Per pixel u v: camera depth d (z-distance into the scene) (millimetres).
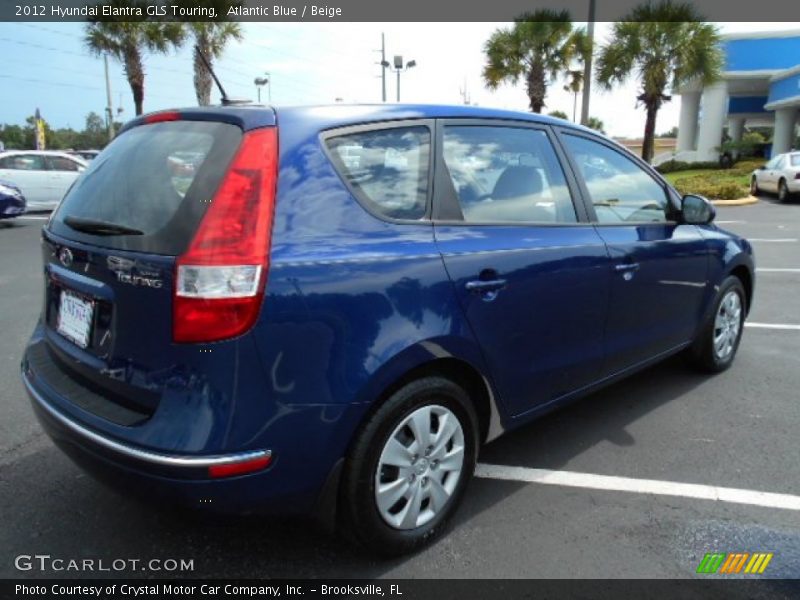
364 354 2242
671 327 3963
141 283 2131
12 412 3957
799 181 17891
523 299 2826
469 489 3086
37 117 32594
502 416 2908
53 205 15984
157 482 2047
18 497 2988
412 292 2385
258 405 2064
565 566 2518
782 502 2969
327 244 2227
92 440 2182
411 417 2453
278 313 2076
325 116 2420
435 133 2738
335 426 2213
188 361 2033
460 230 2662
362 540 2410
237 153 2186
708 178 25078
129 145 2654
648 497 3016
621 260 3383
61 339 2635
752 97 37344
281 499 2178
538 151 3195
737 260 4516
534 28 21219
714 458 3393
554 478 3193
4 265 9203
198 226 2076
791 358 5000
